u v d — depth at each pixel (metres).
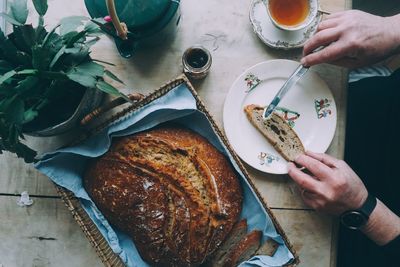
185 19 0.89
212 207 0.79
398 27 0.84
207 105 0.89
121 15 0.74
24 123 0.69
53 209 0.87
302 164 0.85
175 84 0.79
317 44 0.84
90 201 0.80
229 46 0.90
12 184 0.87
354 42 0.82
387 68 1.12
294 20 0.87
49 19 0.88
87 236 0.78
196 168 0.80
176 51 0.89
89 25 0.70
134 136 0.81
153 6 0.74
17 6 0.68
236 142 0.87
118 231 0.84
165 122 0.84
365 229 0.87
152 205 0.78
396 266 0.99
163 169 0.78
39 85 0.68
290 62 0.87
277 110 0.88
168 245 0.79
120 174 0.79
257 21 0.88
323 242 0.88
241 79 0.87
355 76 1.10
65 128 0.78
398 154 1.00
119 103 0.76
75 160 0.81
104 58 0.88
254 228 0.83
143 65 0.88
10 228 0.87
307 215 0.88
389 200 0.99
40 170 0.79
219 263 0.83
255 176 0.88
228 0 0.90
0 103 0.65
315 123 0.88
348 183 0.82
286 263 0.79
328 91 0.88
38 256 0.87
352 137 1.03
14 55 0.68
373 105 1.03
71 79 0.66
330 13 0.90
